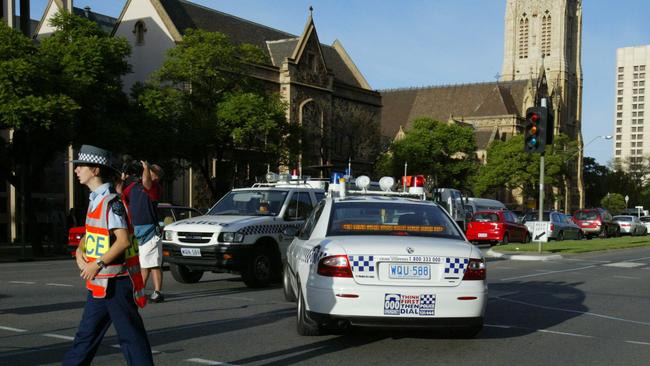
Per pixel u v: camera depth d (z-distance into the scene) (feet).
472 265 24.06
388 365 22.49
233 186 126.52
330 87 198.39
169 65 119.34
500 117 337.93
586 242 110.11
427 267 23.80
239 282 47.60
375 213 27.04
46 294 39.65
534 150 77.30
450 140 218.38
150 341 26.05
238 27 191.93
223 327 29.17
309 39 191.42
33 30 185.57
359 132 191.11
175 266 46.01
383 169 210.18
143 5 166.61
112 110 95.50
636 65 630.33
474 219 111.14
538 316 33.81
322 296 23.76
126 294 17.17
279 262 44.57
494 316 33.58
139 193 34.53
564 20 370.12
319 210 29.14
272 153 122.11
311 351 24.47
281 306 35.37
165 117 100.01
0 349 24.18
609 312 35.60
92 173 17.42
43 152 86.48
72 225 94.43
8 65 74.49
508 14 381.60
